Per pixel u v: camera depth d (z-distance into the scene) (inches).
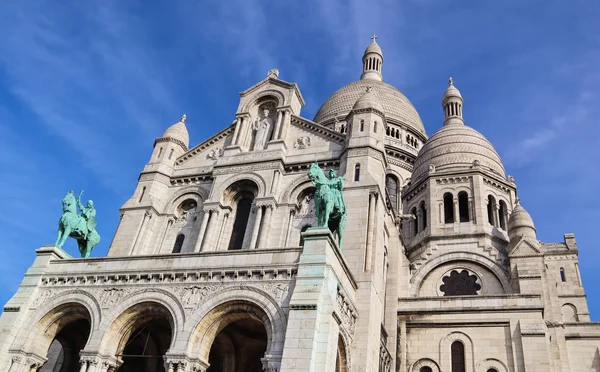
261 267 1058.7
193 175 1660.9
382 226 1390.3
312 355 911.0
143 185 1658.5
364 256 1261.1
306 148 1581.0
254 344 1299.2
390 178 2420.0
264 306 1012.5
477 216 1903.3
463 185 1998.0
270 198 1462.8
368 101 1574.8
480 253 1814.7
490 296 1498.5
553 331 1501.0
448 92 2669.8
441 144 2183.8
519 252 1670.8
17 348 1143.0
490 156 2130.9
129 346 1368.1
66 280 1218.6
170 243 1562.5
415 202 2101.4
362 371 1114.7
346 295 1117.7
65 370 1309.1
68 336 1317.7
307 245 1050.7
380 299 1309.1
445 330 1493.6
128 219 1582.2
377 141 1493.6
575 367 1499.8
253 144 1674.5
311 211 1460.4
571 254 2193.7
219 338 1283.2
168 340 1342.3
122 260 1203.2
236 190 1567.4
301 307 964.0
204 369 1031.6
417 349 1488.7
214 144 1732.3
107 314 1120.2
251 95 1769.2
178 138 1777.8
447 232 1900.8
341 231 1174.3
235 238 1491.1
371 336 1175.6
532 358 1370.6
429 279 1828.2
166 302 1088.8
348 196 1366.9
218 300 1050.1
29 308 1200.2
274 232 1432.1
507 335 1435.8
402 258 1772.9
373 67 3373.5
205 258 1126.4
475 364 1421.0
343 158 1477.6
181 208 1640.0
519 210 1814.7
